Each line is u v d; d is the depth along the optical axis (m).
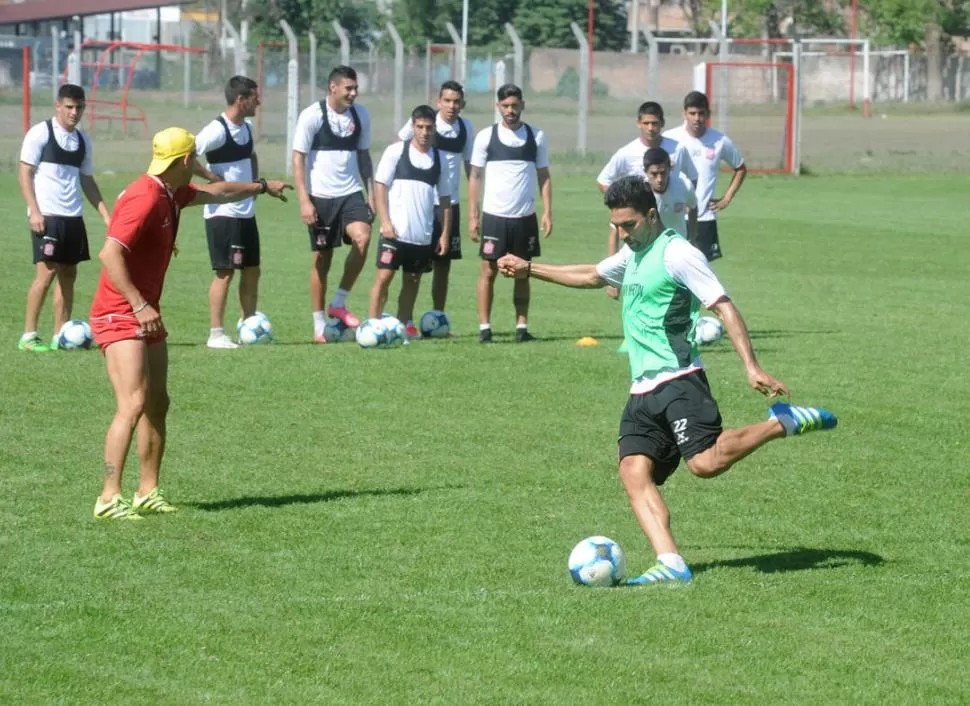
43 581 12.04
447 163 26.16
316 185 25.31
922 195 58.47
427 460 16.78
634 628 10.89
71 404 19.53
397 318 26.58
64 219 23.88
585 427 18.66
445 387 21.22
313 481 15.74
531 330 27.36
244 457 16.83
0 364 22.47
